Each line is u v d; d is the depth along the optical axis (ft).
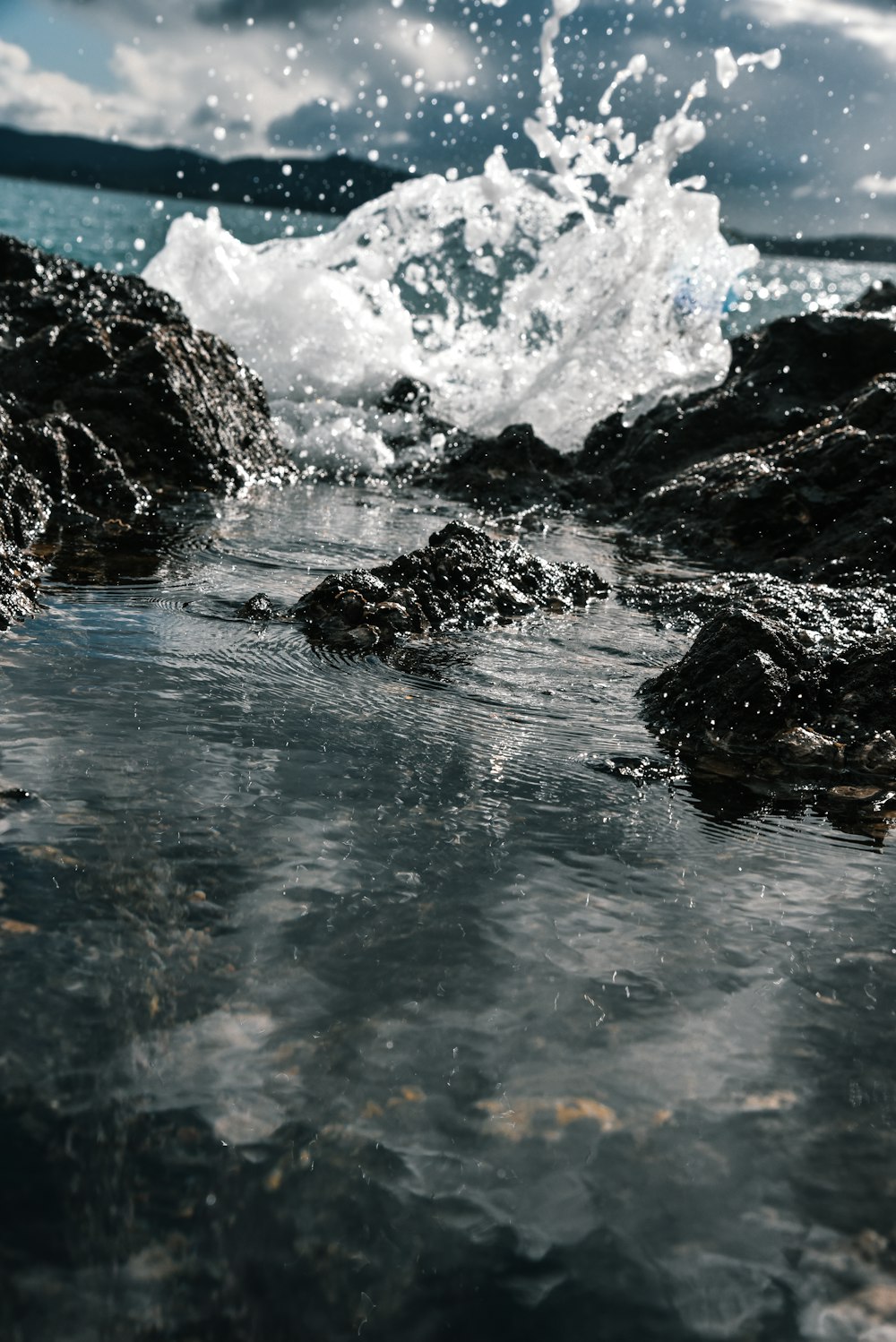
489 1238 4.78
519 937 7.15
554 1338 4.36
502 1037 6.10
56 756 9.14
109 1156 5.02
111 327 25.57
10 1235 4.58
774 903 7.97
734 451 27.61
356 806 8.87
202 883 7.41
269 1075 5.63
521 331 36.11
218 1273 4.52
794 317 29.66
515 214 37.65
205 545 17.78
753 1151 5.37
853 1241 4.88
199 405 24.34
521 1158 5.22
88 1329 4.22
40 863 7.42
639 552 21.27
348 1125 5.34
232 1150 5.13
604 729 11.39
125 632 12.72
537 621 15.29
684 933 7.41
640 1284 4.61
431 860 8.09
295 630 13.43
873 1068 6.08
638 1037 6.20
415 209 38.09
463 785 9.56
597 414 32.71
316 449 28.94
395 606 13.88
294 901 7.30
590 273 35.60
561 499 26.27
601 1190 5.07
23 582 13.87
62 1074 5.49
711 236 34.81
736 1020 6.44
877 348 28.76
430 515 22.98
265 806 8.67
